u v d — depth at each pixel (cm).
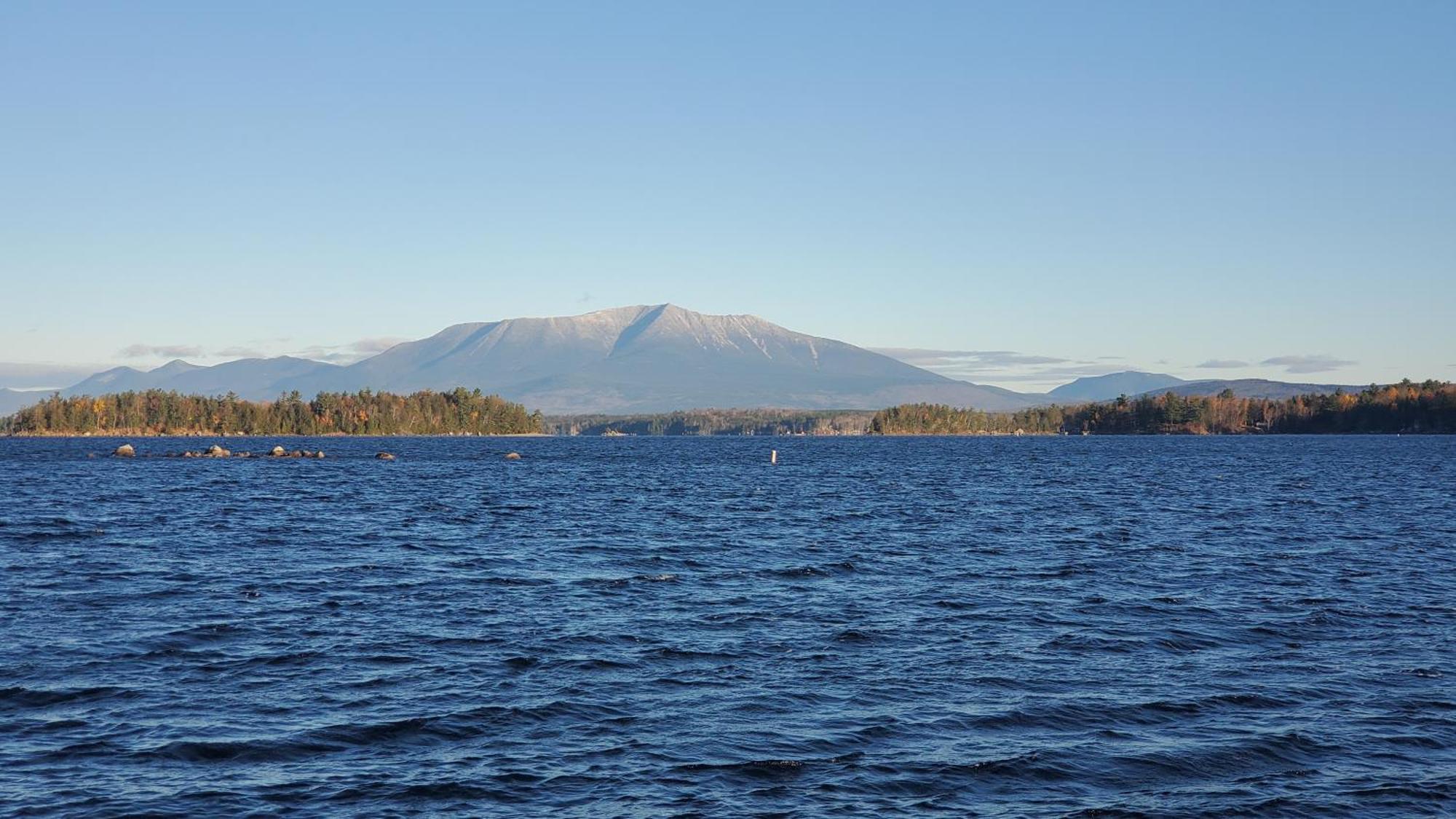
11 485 10781
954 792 2094
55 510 7719
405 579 4466
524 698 2659
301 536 6134
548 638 3312
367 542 5812
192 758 2234
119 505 8306
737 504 8775
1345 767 2241
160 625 3478
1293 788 2133
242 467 15088
